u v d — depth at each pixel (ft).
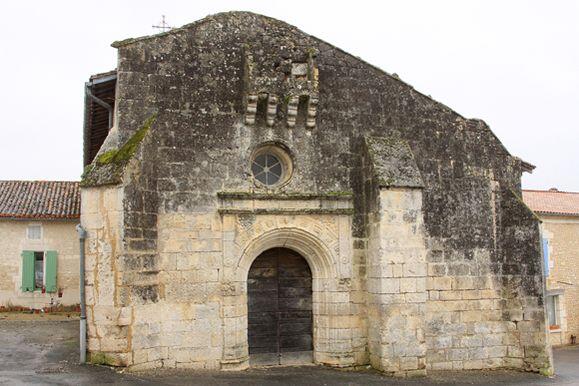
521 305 56.24
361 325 51.98
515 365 55.88
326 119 53.16
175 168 47.96
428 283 54.24
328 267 51.96
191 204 48.11
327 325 51.65
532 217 56.65
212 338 47.62
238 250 49.03
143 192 45.57
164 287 46.50
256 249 50.29
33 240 89.56
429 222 55.06
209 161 49.16
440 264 54.95
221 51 50.85
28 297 88.74
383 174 50.96
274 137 51.34
